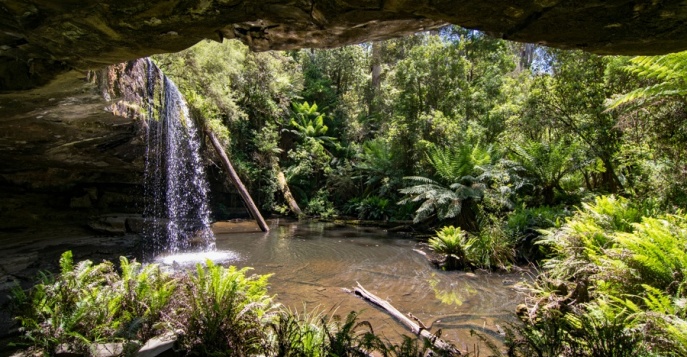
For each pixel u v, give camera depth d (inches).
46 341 90.6
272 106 509.0
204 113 350.9
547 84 297.4
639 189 223.1
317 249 281.9
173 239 287.7
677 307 96.6
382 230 394.0
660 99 163.0
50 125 169.3
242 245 293.4
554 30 53.7
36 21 62.0
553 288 152.6
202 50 375.2
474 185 351.9
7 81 86.9
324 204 529.0
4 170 248.2
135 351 92.7
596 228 169.2
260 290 127.5
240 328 100.5
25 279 167.5
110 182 315.3
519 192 346.6
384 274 214.7
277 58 536.1
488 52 507.2
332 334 103.3
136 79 181.8
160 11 56.6
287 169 549.0
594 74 273.0
